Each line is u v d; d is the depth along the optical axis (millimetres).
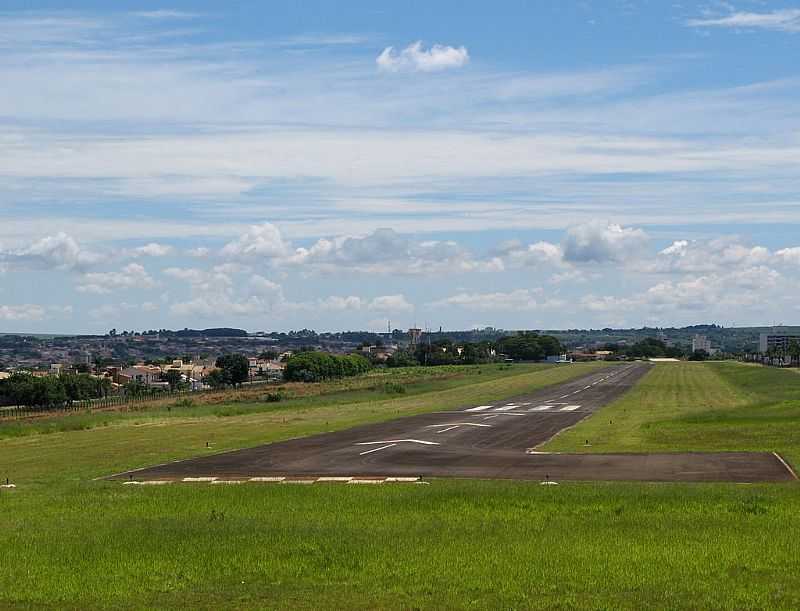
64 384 140125
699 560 21484
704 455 42625
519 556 22141
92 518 28500
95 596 19391
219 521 27375
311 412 84500
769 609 17672
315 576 20672
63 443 58844
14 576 21094
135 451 51219
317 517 27828
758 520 26188
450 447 49500
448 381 150250
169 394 153750
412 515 27859
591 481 35156
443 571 20812
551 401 94875
